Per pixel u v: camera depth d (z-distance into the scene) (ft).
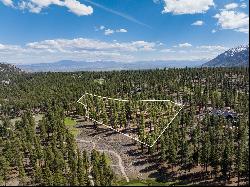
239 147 599.57
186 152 654.12
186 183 596.29
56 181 536.83
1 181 596.29
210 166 653.71
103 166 604.08
